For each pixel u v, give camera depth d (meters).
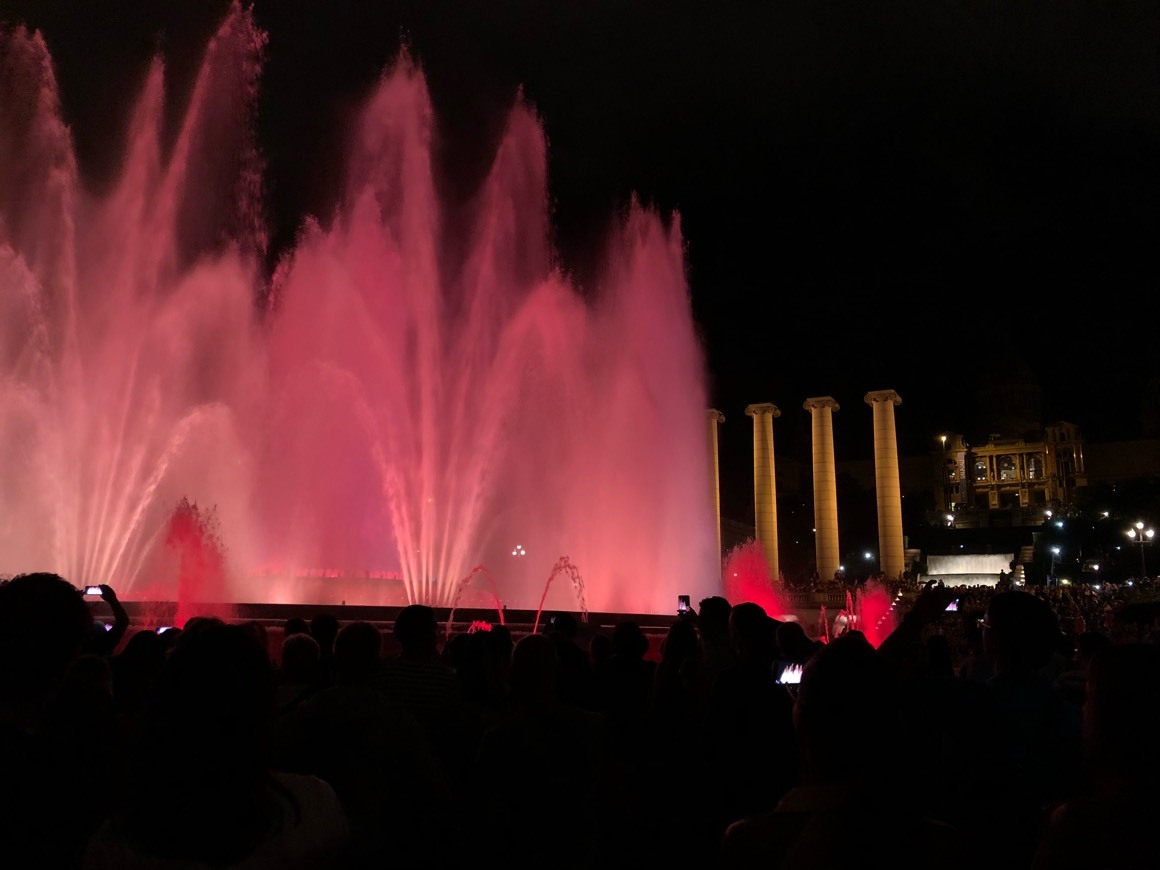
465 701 6.39
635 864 6.23
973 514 118.88
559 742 4.75
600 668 7.22
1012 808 4.67
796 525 110.00
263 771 2.76
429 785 4.70
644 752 6.59
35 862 2.99
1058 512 100.25
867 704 2.92
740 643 5.95
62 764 3.10
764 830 2.92
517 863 4.58
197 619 5.79
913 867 2.64
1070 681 6.44
